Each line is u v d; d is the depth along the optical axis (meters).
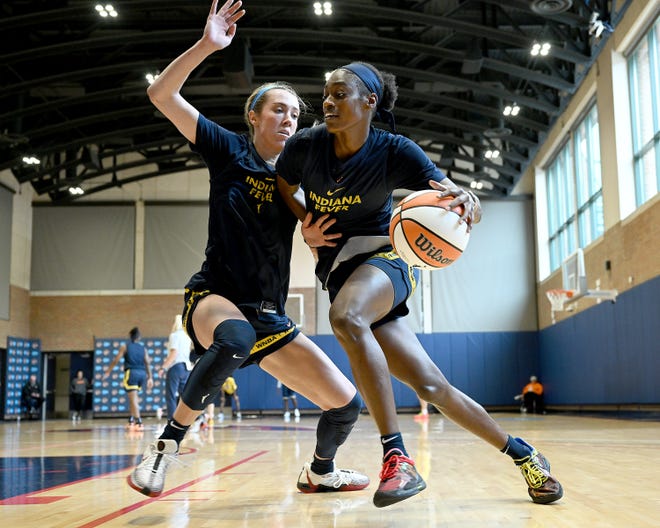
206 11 17.00
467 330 23.67
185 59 2.88
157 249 24.14
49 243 24.19
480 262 23.88
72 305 23.89
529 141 19.69
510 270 23.78
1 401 21.95
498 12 17.05
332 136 2.74
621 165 15.67
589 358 18.41
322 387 3.07
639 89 15.12
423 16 14.53
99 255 24.14
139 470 2.63
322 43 17.39
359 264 2.86
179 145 23.44
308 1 14.21
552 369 21.98
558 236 21.80
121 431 12.39
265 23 16.78
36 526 2.46
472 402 2.75
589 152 18.30
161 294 23.91
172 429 2.70
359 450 6.33
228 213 2.97
